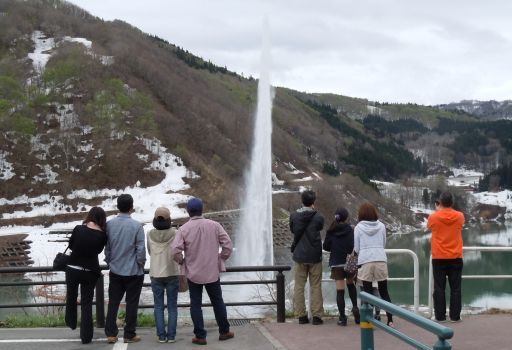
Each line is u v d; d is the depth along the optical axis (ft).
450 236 27.99
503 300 76.95
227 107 426.51
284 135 446.60
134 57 366.84
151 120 288.30
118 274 24.94
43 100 280.10
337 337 25.40
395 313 14.26
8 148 253.65
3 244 177.78
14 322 30.32
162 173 261.65
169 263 25.36
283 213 223.71
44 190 238.07
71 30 400.67
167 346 24.68
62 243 179.42
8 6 405.18
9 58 329.31
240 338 25.95
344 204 301.84
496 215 482.28
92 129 274.16
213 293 25.41
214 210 239.50
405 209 395.75
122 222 25.20
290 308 39.78
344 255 27.78
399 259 152.46
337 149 529.86
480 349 22.97
